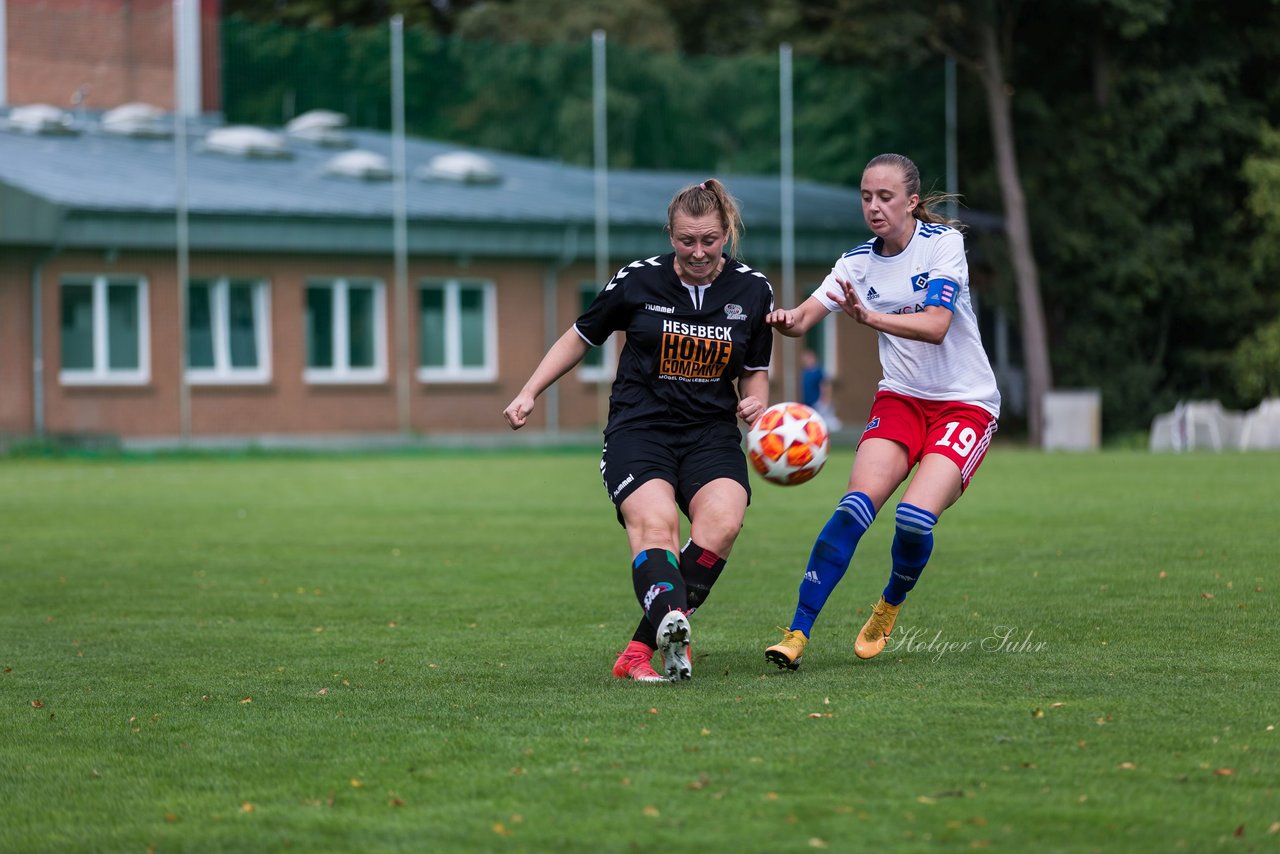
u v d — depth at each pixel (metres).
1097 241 128.25
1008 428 129.38
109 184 105.94
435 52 136.88
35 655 27.30
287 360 111.38
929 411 24.84
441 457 102.19
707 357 23.69
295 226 108.94
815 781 16.61
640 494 23.59
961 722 19.41
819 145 133.88
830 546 24.12
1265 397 129.00
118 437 102.31
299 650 27.56
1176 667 23.56
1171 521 48.88
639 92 147.12
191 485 74.81
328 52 129.38
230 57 126.94
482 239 116.44
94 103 123.94
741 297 23.78
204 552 45.56
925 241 24.28
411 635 29.34
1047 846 14.36
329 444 108.94
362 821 15.66
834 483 74.75
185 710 21.73
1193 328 136.75
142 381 105.38
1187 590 32.75
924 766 17.17
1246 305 131.25
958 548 42.59
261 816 15.98
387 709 21.44
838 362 131.50
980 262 129.75
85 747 19.38
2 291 100.31
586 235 120.50
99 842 15.24
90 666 25.97
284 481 77.62
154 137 120.56
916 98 127.62
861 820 15.18
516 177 130.00
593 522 54.62
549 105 145.00
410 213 113.06
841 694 21.48
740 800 15.95
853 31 135.12
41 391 101.62
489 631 29.78
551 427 120.00
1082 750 17.83
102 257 103.50
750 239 121.62
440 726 20.09
